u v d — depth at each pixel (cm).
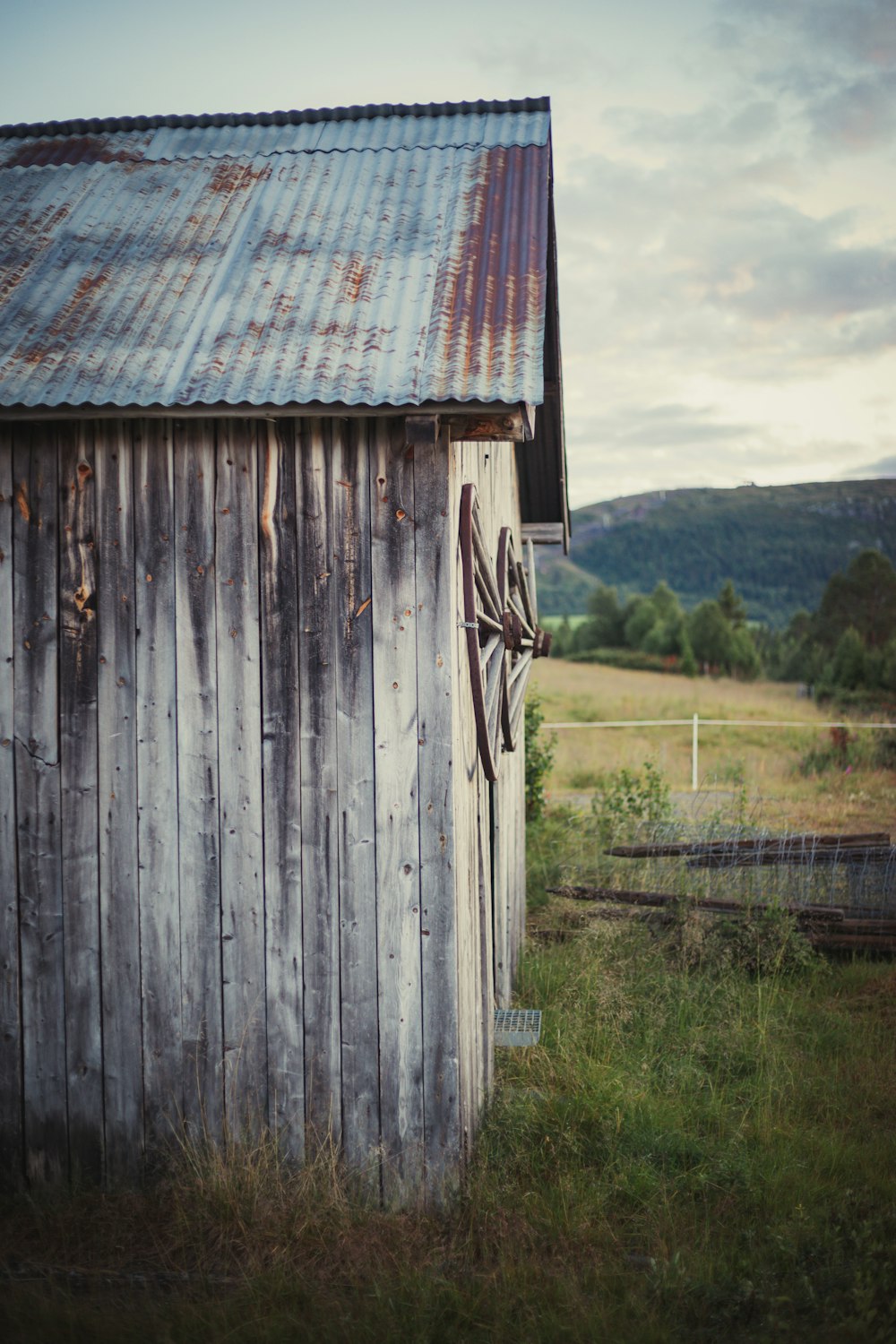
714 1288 369
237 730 439
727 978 693
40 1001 449
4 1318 358
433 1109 430
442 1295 363
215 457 437
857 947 757
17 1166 451
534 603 862
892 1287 369
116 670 443
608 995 634
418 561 427
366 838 433
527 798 1137
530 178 521
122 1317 357
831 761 1598
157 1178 442
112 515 441
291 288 459
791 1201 430
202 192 536
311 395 395
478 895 503
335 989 435
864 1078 547
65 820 447
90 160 574
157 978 444
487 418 421
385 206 511
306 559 433
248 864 439
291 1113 438
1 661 447
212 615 439
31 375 413
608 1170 445
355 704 432
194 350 425
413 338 424
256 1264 384
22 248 498
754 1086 532
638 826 988
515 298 442
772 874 819
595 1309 357
